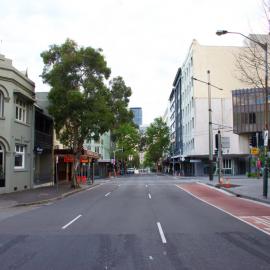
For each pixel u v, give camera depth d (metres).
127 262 8.83
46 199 25.23
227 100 73.81
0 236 12.37
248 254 9.59
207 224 14.62
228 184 37.44
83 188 37.25
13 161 30.84
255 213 18.17
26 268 8.38
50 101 37.25
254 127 69.31
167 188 38.28
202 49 75.56
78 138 37.50
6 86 30.00
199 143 73.38
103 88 36.44
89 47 36.28
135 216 17.08
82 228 13.82
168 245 10.73
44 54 37.16
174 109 113.12
